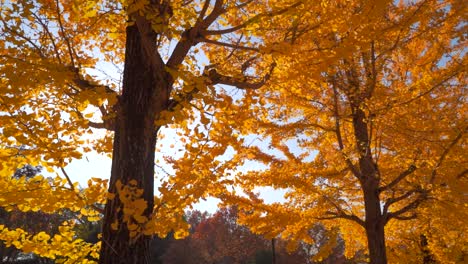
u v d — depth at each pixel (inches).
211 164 127.3
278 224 238.4
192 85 123.3
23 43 121.6
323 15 149.3
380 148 240.1
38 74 113.2
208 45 189.3
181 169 126.1
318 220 264.1
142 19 136.3
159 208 127.7
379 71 216.2
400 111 210.5
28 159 120.8
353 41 146.6
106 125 143.9
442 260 294.4
